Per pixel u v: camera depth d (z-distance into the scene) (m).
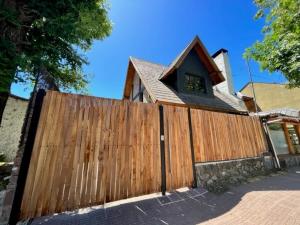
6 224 2.66
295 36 7.16
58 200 3.06
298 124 10.48
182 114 5.18
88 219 3.03
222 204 3.83
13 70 4.79
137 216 3.19
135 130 4.16
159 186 4.16
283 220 3.04
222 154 5.84
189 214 3.32
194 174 4.83
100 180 3.48
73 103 3.57
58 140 3.28
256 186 5.21
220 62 14.84
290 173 7.05
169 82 10.41
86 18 6.67
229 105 10.58
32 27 6.02
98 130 3.70
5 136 8.27
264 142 7.69
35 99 3.29
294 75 7.71
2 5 4.79
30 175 2.96
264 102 21.47
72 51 7.41
